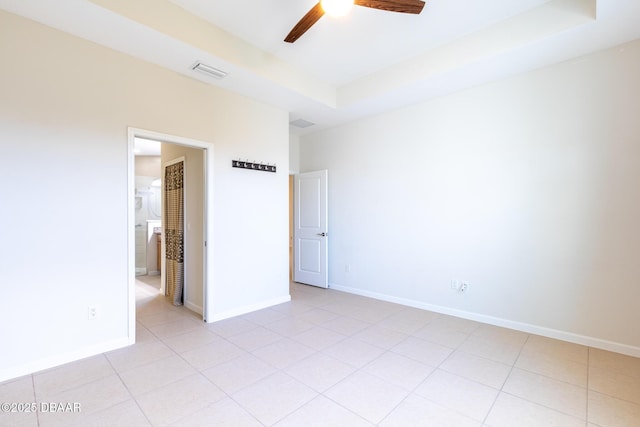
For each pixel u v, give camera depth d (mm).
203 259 3557
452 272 3693
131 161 2801
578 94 2867
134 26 2357
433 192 3838
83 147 2545
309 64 3525
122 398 2002
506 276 3301
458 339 2984
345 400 1998
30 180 2305
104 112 2652
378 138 4406
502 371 2377
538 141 3086
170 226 4496
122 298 2768
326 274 5047
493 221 3379
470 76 3217
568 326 2943
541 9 2549
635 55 2607
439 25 2795
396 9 2145
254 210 3891
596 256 2803
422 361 2535
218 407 1918
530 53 2771
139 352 2674
